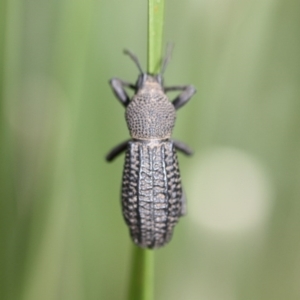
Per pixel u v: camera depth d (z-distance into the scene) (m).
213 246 0.14
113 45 0.13
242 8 0.13
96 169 0.13
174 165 0.13
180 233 0.14
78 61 0.13
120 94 0.13
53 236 0.13
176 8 0.13
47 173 0.13
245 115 0.14
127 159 0.13
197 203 0.14
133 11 0.13
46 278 0.13
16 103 0.13
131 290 0.13
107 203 0.14
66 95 0.13
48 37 0.13
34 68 0.13
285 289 0.14
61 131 0.13
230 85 0.14
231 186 0.14
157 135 0.13
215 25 0.13
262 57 0.14
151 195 0.13
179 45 0.13
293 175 0.14
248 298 0.14
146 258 0.13
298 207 0.14
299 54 0.14
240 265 0.14
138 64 0.13
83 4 0.13
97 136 0.13
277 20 0.13
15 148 0.13
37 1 0.13
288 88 0.14
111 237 0.14
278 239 0.14
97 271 0.14
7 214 0.13
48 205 0.13
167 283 0.14
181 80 0.14
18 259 0.13
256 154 0.14
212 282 0.14
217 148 0.14
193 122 0.14
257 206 0.14
